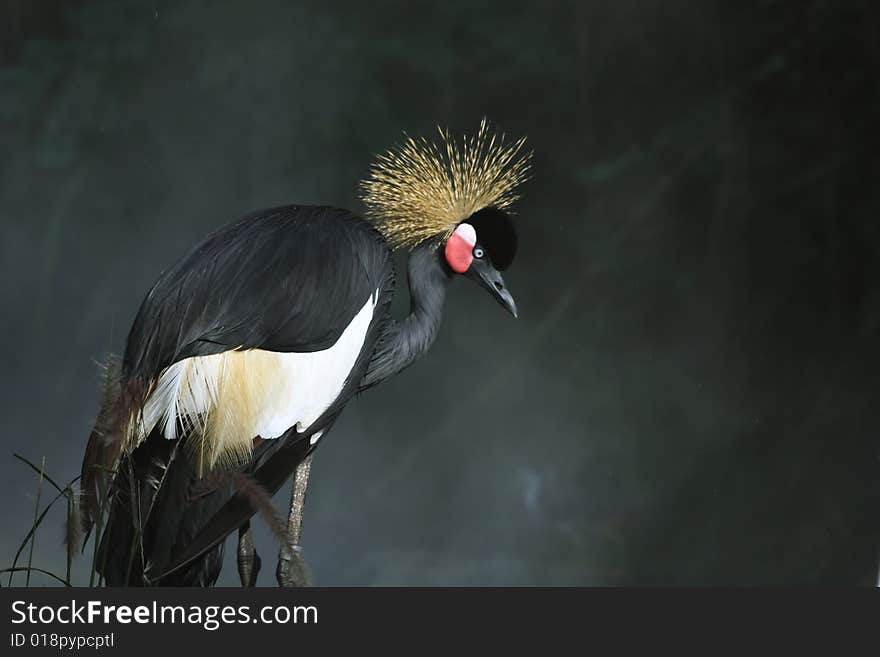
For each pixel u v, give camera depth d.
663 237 18.33
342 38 20.08
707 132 18.17
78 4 20.52
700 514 15.84
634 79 19.30
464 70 19.81
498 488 16.55
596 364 17.70
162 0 20.50
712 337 17.55
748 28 18.17
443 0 19.91
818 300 17.08
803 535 15.21
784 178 17.52
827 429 16.16
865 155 16.92
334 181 19.86
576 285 18.41
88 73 20.42
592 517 16.09
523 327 18.05
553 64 19.64
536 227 19.03
